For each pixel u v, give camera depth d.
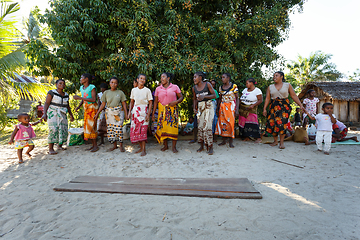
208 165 4.07
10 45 8.99
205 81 4.73
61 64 5.54
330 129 4.61
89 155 4.87
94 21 5.85
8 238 2.01
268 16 6.39
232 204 2.56
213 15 7.69
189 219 2.27
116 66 5.71
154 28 6.04
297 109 10.30
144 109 4.70
